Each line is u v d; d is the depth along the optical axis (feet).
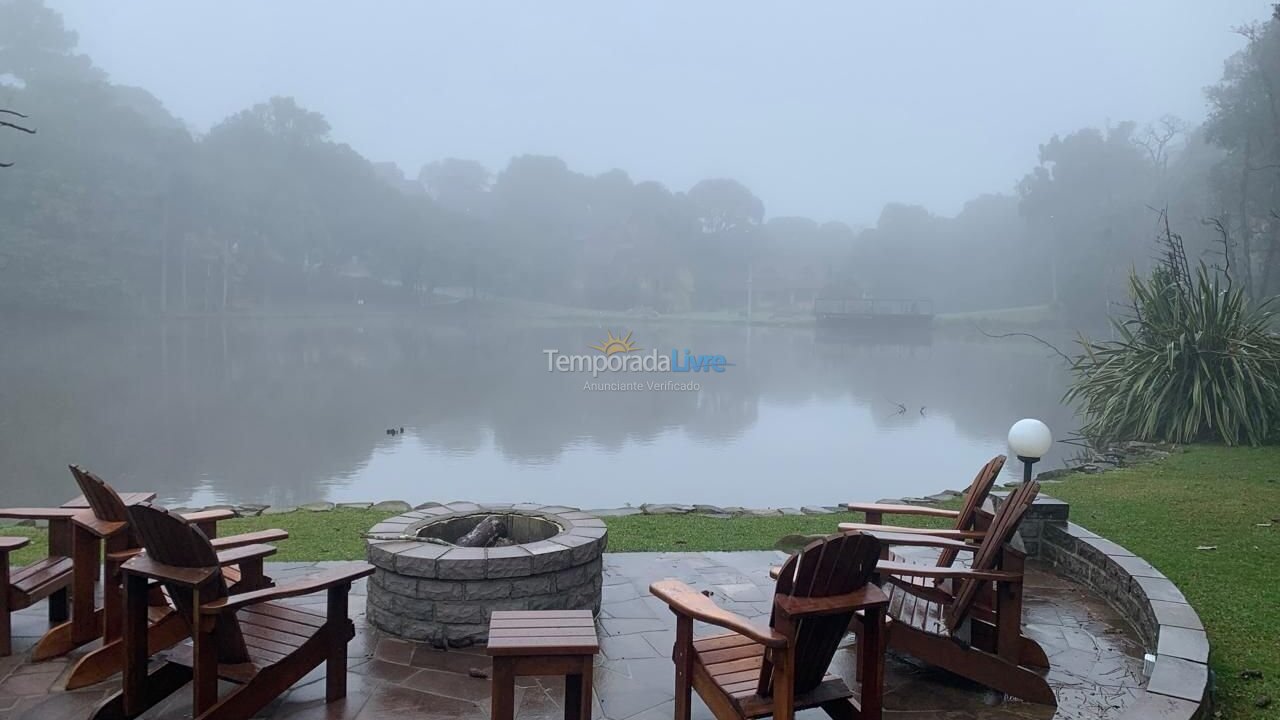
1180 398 36.83
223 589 9.48
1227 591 15.51
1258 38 91.91
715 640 10.25
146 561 9.62
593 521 15.14
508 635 9.25
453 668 11.93
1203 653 10.94
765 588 15.99
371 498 31.76
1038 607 14.94
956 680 11.88
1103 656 12.78
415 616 12.80
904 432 50.67
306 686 11.21
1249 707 10.74
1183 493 25.57
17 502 31.14
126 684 9.72
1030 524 17.60
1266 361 36.65
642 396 68.59
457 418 54.34
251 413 56.13
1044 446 17.76
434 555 12.76
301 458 40.22
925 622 11.58
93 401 61.98
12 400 62.03
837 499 32.14
